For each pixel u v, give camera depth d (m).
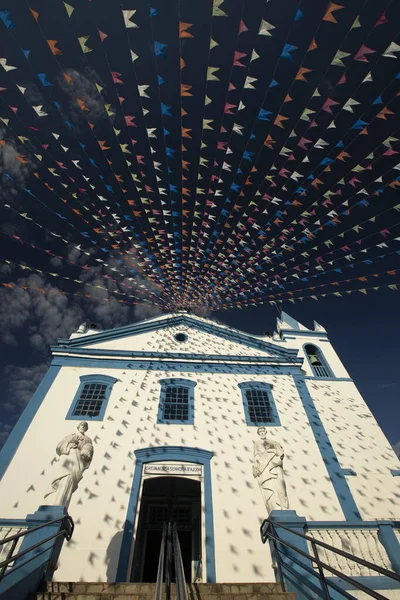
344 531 6.69
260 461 6.96
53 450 9.05
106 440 9.49
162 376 11.83
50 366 11.65
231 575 7.25
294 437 10.27
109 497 8.27
